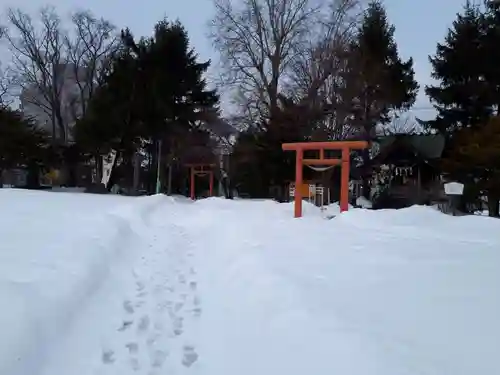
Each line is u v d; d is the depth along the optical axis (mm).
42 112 43719
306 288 5059
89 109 31656
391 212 12734
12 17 39312
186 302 5488
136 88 31094
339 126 26766
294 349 3641
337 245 8453
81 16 40750
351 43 28156
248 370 3523
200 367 3711
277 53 29938
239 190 32625
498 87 25531
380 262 6777
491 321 4051
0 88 39594
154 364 3758
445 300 4715
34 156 30391
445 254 7543
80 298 4891
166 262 7766
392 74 27078
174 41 32062
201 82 32656
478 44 25938
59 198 17766
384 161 27719
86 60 41219
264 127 28922
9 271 5035
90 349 3951
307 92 28453
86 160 35938
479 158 19516
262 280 5578
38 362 3479
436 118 27938
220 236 10484
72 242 6977
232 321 4633
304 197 19078
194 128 31828
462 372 2996
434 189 25594
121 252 7801
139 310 5105
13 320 3701
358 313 4230
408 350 3365
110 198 20797
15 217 9734
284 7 29641
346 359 3279
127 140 30938
